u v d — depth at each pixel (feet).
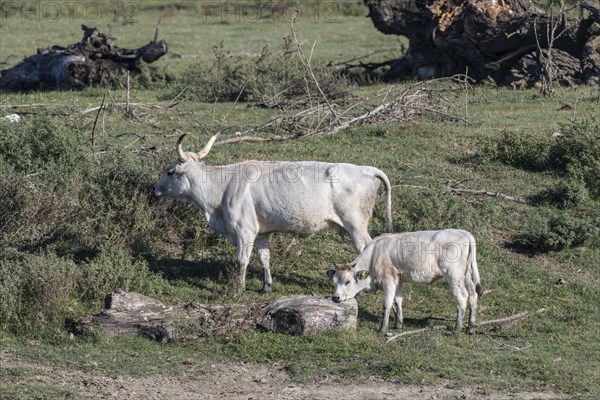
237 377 135.64
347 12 561.43
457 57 321.93
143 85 329.11
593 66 308.19
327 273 151.33
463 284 149.18
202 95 298.56
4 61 402.93
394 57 396.57
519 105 277.64
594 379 134.62
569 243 182.29
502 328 155.02
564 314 160.76
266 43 448.24
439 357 141.38
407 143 233.96
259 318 148.77
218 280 169.17
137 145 229.04
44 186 187.01
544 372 136.46
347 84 297.33
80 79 331.36
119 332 147.74
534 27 301.02
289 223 160.35
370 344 144.25
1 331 149.79
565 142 218.79
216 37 472.85
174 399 128.26
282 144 231.50
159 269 171.73
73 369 137.69
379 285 151.23
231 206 162.20
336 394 129.90
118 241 176.45
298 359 140.46
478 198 201.57
